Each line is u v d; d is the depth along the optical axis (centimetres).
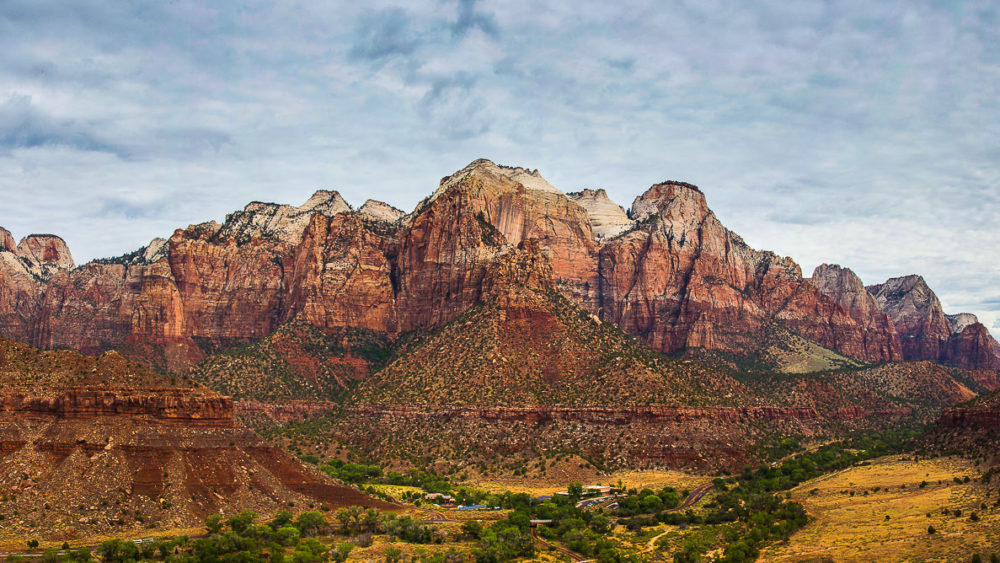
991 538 18062
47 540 18962
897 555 18288
